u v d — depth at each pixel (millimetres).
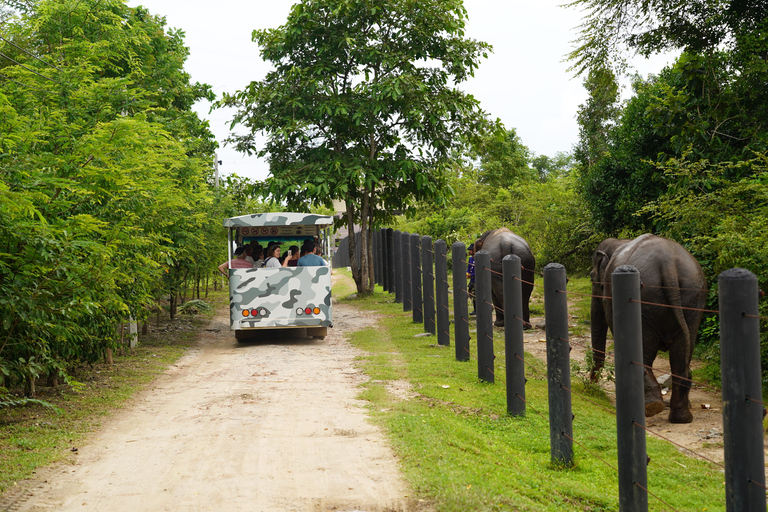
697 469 5934
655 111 14242
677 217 11477
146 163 9766
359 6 19734
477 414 7777
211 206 18812
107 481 5488
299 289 13836
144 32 15961
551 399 6109
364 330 15656
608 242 9812
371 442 6469
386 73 20156
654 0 15031
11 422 7516
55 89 9977
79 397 8812
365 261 23203
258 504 4918
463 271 11133
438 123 20703
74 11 12430
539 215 24156
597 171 17359
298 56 20906
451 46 20406
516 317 7617
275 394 8969
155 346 14125
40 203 7375
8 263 7016
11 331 7262
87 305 7277
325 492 5125
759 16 14156
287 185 19812
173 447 6488
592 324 9844
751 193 10812
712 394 8859
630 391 4754
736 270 3912
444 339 12789
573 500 5137
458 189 38688
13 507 4891
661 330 7562
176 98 20000
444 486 5062
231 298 13812
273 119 20531
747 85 13688
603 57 16172
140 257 9648
